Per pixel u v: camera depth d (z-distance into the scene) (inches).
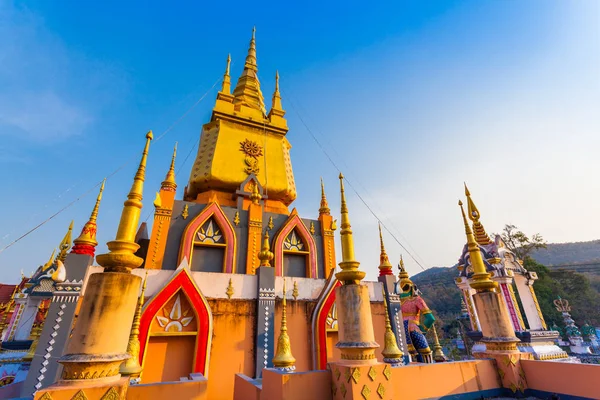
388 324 276.8
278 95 978.7
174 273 379.2
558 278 1929.1
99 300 139.6
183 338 362.9
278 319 429.4
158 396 167.3
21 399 152.9
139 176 179.8
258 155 765.9
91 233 378.6
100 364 133.0
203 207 544.4
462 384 211.0
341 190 228.7
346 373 166.4
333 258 611.5
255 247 545.6
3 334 673.6
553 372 207.3
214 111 782.5
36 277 711.1
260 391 213.6
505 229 1647.4
